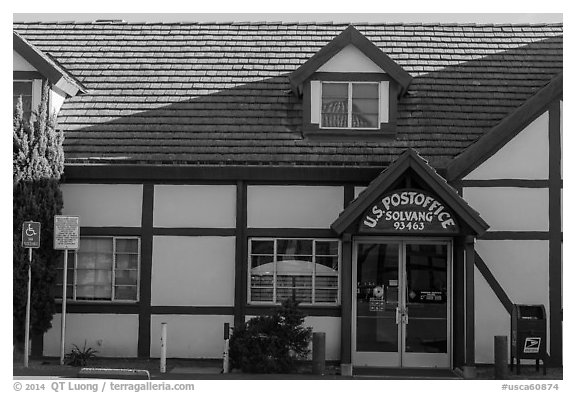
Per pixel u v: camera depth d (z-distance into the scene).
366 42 16.70
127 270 16.23
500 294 15.76
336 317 15.91
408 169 14.62
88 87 17.97
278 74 18.23
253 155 16.33
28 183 15.29
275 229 16.12
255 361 14.57
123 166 16.06
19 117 15.46
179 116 17.22
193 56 18.81
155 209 16.22
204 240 16.14
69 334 16.03
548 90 15.86
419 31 19.55
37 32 19.70
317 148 16.53
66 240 14.79
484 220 15.63
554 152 15.91
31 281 15.28
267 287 16.11
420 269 15.84
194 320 16.03
